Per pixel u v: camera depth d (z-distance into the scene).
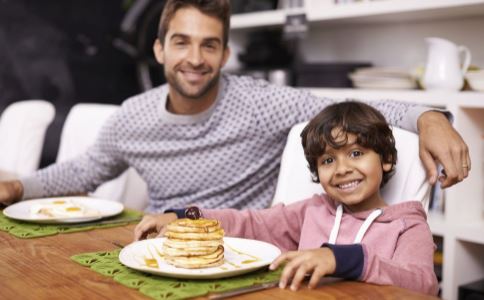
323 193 1.46
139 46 3.53
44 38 3.26
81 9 3.35
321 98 1.78
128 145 1.85
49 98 3.30
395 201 1.35
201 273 0.95
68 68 3.34
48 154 3.31
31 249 1.20
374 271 0.97
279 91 1.79
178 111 1.81
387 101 1.54
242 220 1.43
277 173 1.84
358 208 1.33
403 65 2.71
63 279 0.99
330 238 1.27
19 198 1.71
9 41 3.16
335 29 2.98
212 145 1.79
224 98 1.79
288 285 0.96
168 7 1.72
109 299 0.89
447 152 1.26
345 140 1.25
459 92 2.14
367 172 1.25
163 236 1.22
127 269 1.04
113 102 3.50
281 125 1.77
